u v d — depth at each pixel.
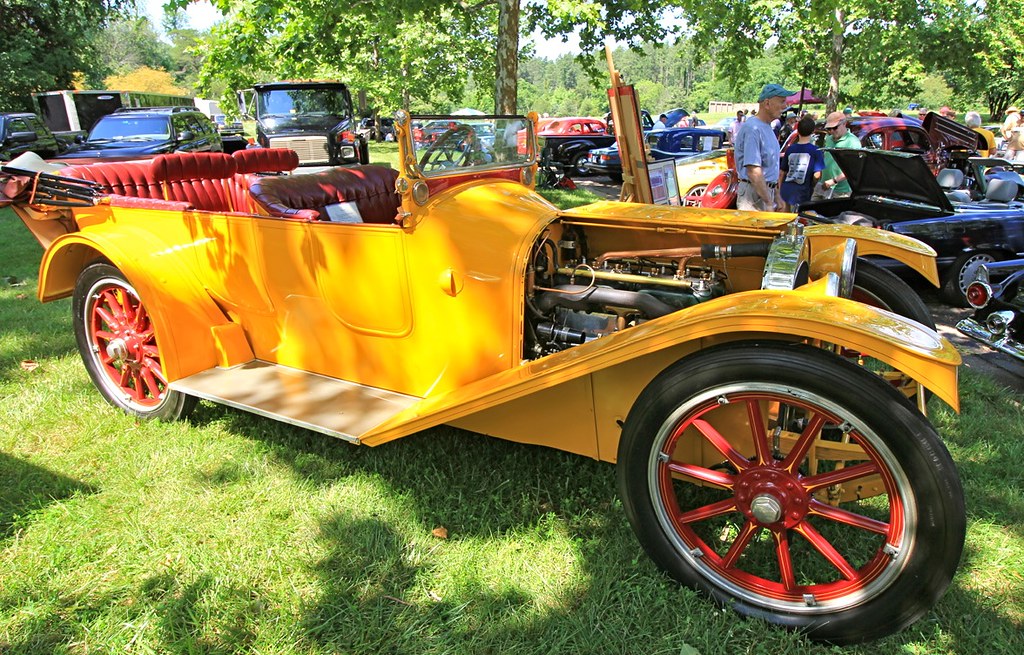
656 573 2.31
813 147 6.92
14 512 2.74
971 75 18.12
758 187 5.70
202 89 8.88
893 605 1.91
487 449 3.17
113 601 2.27
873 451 1.86
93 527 2.64
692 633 2.07
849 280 2.77
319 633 2.14
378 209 4.12
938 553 1.81
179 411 3.43
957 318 5.50
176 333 3.23
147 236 3.45
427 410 2.50
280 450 3.22
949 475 1.77
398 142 2.65
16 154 11.79
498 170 3.28
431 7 8.05
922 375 1.77
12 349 4.55
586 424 2.53
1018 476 2.94
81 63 24.30
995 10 18.95
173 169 4.01
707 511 2.17
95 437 3.36
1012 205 5.84
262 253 3.17
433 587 2.33
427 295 2.80
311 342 3.23
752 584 2.13
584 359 2.19
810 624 2.03
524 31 10.11
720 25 11.12
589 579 2.34
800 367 1.87
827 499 2.30
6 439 3.31
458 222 2.75
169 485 2.93
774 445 2.37
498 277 2.68
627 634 2.09
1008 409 3.65
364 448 3.22
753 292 2.15
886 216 5.91
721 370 1.96
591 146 16.58
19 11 22.61
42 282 3.67
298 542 2.56
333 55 8.63
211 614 2.21
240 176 4.45
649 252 2.97
